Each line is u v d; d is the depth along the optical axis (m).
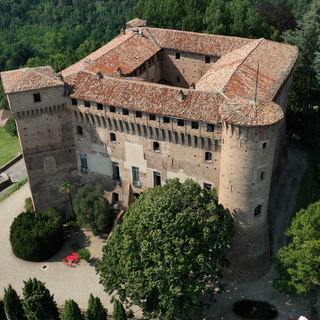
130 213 64.50
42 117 75.19
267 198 67.62
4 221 84.94
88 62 81.88
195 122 67.12
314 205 65.94
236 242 68.88
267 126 59.66
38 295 59.56
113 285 62.97
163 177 75.00
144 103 69.44
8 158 120.12
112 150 76.94
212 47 92.75
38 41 195.00
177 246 58.09
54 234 75.31
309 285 65.88
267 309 66.75
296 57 85.06
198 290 58.28
